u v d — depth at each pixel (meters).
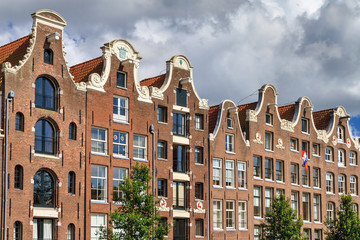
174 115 47.75
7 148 36.94
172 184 46.56
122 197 43.38
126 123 43.97
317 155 60.50
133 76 44.94
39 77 39.53
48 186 39.44
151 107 45.81
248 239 51.56
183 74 48.56
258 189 53.72
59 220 39.31
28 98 38.47
